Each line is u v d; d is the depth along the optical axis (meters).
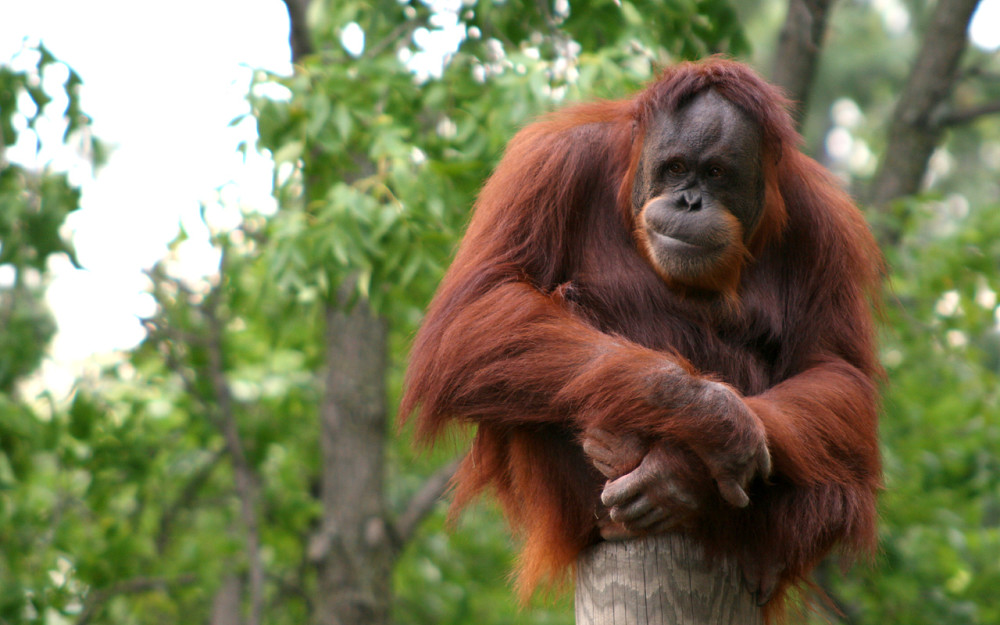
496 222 5.61
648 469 4.70
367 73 9.42
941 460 13.86
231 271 11.82
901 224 13.27
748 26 39.66
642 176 5.28
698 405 4.59
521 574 6.20
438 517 16.69
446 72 9.91
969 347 14.02
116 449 14.16
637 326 5.41
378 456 13.42
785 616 5.96
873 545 5.38
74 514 14.93
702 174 5.11
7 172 11.90
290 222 8.95
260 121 8.74
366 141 9.27
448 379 5.21
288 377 15.58
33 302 13.77
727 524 4.94
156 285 13.63
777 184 5.43
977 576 14.21
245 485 13.70
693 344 5.36
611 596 4.93
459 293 5.43
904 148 14.16
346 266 8.83
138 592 14.70
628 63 8.98
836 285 5.73
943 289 13.04
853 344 5.73
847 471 5.27
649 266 5.43
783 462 4.99
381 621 13.20
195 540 15.56
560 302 5.35
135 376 15.20
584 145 5.64
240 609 16.91
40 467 15.89
